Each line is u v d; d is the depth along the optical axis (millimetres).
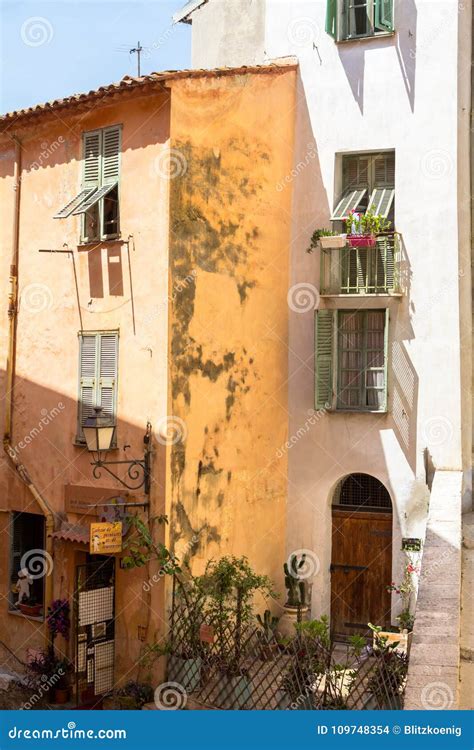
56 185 16422
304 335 17656
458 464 16578
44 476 16375
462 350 16719
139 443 14938
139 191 15148
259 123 16875
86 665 14961
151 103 15055
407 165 17078
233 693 13219
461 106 16859
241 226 16422
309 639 13047
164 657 14344
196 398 15273
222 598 14461
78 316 15977
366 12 17516
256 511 16781
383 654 12195
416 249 16969
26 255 16922
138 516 14766
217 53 19984
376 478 17250
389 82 17234
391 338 17109
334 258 17438
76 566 15836
